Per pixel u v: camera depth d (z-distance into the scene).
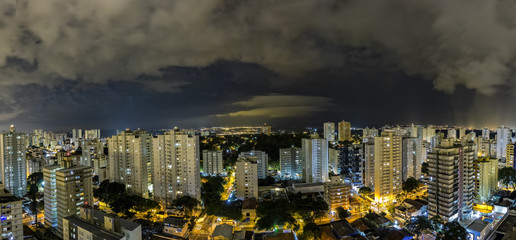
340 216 163.00
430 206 160.88
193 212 172.38
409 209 167.12
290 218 151.12
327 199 185.62
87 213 125.88
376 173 196.62
